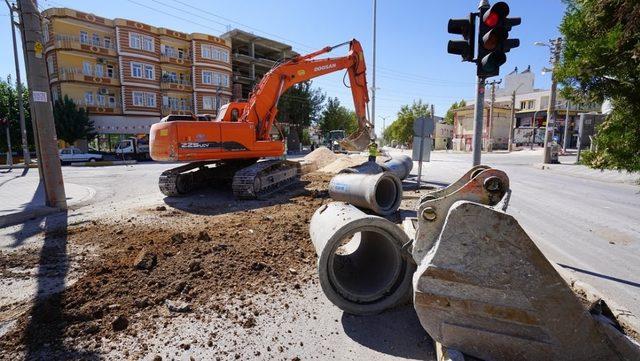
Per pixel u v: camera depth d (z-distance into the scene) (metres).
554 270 2.28
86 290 3.87
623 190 11.88
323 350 2.96
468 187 3.32
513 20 4.75
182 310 3.52
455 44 5.15
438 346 2.69
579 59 3.06
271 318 3.44
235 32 48.59
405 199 9.44
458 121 58.62
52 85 37.16
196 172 11.00
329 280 3.46
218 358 2.84
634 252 5.48
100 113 37.50
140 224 6.83
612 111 3.33
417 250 2.87
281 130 12.16
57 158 8.20
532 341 2.38
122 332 3.17
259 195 9.77
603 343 2.30
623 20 2.82
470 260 2.41
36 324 3.25
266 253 5.05
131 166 23.70
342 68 11.75
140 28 39.41
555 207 8.92
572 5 3.21
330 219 3.90
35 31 7.78
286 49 54.62
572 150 41.84
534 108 57.53
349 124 60.78
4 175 17.16
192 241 5.50
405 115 67.19
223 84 46.53
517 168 20.66
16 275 4.41
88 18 36.50
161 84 41.59
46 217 7.59
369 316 3.49
